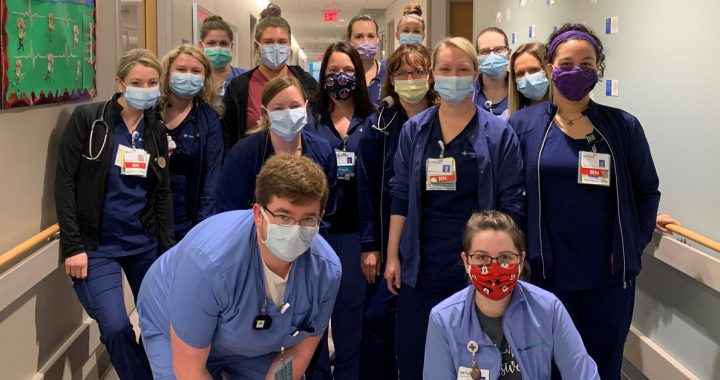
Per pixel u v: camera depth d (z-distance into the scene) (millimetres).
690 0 2445
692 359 2490
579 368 1773
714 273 2186
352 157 2779
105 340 2506
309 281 1760
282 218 1514
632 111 3023
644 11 2867
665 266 2713
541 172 2186
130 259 2695
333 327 2859
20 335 2365
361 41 3902
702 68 2359
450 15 8477
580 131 2184
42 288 2584
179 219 3096
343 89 2762
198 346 1683
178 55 3012
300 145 2553
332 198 2693
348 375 2871
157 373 1843
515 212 2172
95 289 2531
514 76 3051
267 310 1725
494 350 1783
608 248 2178
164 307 1826
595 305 2221
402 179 2369
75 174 2555
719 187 2250
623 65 3115
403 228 2410
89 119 2582
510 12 5523
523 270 2217
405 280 2291
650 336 2875
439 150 2207
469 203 2197
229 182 2502
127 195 2633
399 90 2596
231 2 8539
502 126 2201
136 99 2596
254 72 3400
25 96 2322
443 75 2148
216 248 1624
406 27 4086
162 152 2773
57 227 2570
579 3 3736
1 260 2039
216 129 3168
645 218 2238
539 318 1772
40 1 2432
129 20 5109
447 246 2219
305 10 13984
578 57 2121
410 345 2348
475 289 1823
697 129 2402
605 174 2137
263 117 2555
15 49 2230
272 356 1983
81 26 2912
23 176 2393
